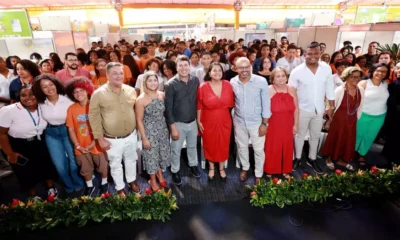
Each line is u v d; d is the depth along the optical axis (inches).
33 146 86.0
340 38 252.7
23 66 103.3
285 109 92.1
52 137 86.4
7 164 122.8
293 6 639.1
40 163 90.1
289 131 95.8
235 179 106.6
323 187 89.4
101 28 466.0
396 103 103.0
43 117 83.5
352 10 642.2
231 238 75.8
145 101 83.6
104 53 170.4
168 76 120.6
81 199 83.6
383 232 77.5
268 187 88.0
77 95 80.8
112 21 634.2
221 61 172.1
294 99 93.6
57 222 79.2
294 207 87.9
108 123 78.5
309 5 636.7
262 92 88.0
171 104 87.9
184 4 569.3
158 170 99.1
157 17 657.0
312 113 100.1
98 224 81.1
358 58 160.1
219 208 88.2
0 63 123.4
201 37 552.4
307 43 275.9
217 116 91.4
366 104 106.7
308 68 96.2
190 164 106.7
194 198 94.3
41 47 237.6
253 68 156.6
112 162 85.7
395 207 87.5
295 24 404.2
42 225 78.4
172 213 85.7
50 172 94.0
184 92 87.8
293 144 105.0
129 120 81.3
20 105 81.1
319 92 97.7
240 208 88.0
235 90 90.9
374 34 234.7
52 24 317.1
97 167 94.7
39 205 80.8
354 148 109.5
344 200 90.3
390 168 113.0
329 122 108.4
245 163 102.2
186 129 94.3
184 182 104.7
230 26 679.7
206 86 88.7
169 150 95.3
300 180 90.9
